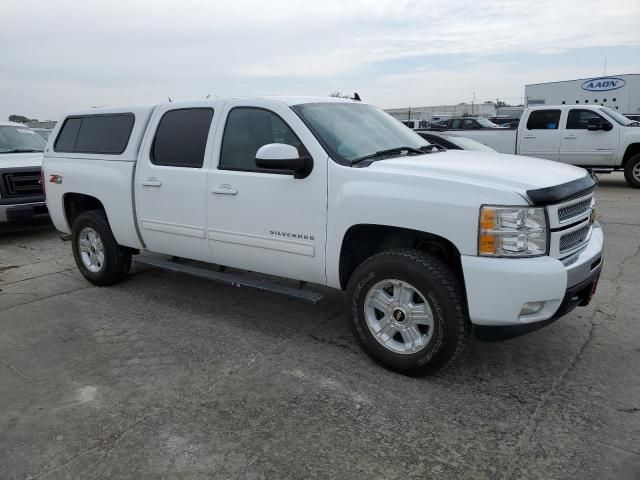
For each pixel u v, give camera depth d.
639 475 2.69
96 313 5.13
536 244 3.26
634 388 3.52
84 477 2.78
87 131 5.82
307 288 5.64
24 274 6.58
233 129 4.52
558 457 2.84
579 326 4.50
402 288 3.62
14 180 8.30
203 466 2.84
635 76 32.94
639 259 6.44
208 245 4.73
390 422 3.20
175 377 3.82
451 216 3.34
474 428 3.12
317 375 3.79
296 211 4.04
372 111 4.98
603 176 15.43
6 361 4.14
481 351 4.09
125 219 5.35
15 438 3.13
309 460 2.87
